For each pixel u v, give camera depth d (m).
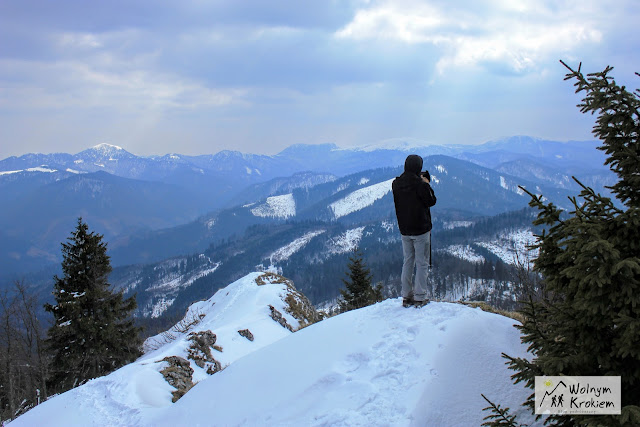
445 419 4.76
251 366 7.26
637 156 3.96
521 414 4.72
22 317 22.19
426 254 7.21
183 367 13.12
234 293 27.03
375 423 4.84
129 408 8.81
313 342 7.13
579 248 3.68
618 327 3.45
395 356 6.02
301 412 5.55
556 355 4.04
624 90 4.04
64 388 23.00
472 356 5.72
